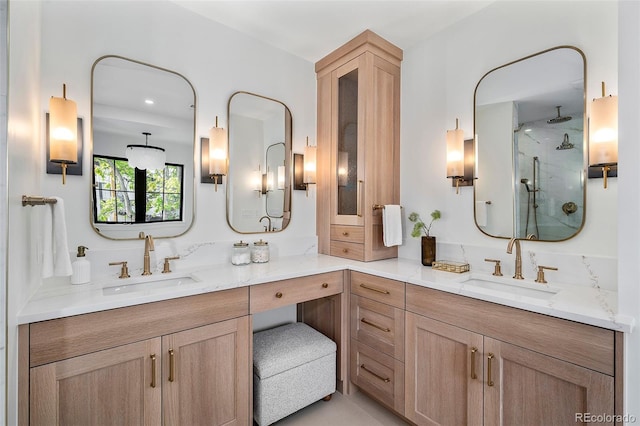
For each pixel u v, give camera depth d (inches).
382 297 70.6
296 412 71.9
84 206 61.1
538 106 63.2
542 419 45.3
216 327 56.9
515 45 67.2
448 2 71.0
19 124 38.5
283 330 81.4
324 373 73.9
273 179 90.0
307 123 98.3
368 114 84.0
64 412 42.6
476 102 73.7
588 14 57.1
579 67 57.9
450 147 75.3
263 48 88.5
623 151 40.5
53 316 41.3
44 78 56.9
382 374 70.5
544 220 62.1
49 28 57.7
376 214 86.0
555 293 55.2
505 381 49.3
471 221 74.5
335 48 92.0
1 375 28.1
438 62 82.7
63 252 47.3
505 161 68.2
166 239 70.9
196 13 76.4
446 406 57.5
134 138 67.2
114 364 46.4
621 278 40.1
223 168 77.3
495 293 51.8
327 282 75.7
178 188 72.9
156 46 70.5
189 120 74.8
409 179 89.5
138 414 48.5
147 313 49.4
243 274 66.1
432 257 77.4
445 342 57.9
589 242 56.4
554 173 60.7
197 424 54.4
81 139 61.0
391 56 89.6
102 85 63.7
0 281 28.0
